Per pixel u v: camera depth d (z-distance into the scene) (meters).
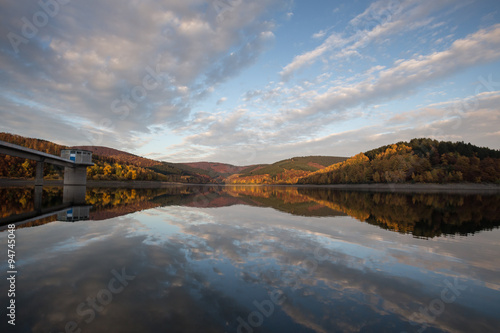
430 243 12.48
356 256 9.94
